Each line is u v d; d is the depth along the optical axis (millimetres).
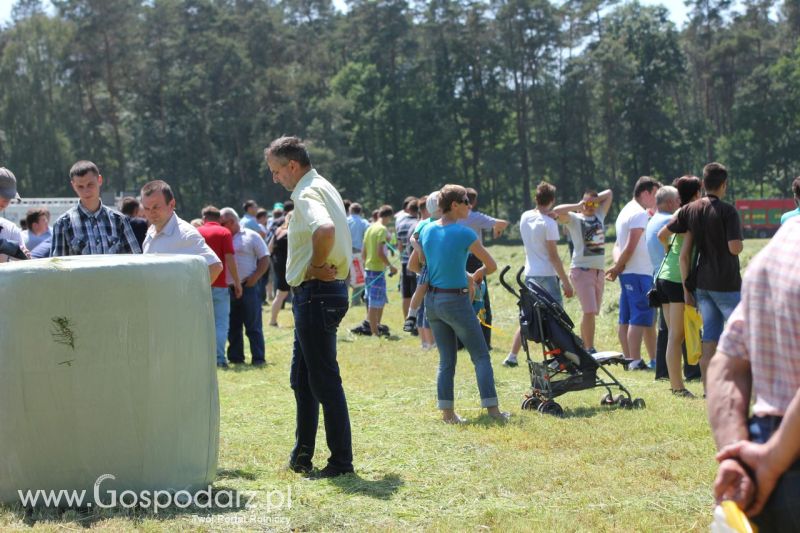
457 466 6340
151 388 5141
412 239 8500
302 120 83438
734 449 2707
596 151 89375
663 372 10039
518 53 87812
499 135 90000
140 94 86000
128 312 5066
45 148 81062
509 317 16625
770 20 102812
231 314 12125
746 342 2822
